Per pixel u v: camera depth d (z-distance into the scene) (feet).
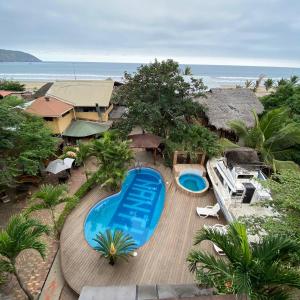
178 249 37.65
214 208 46.16
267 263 17.83
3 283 29.55
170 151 65.62
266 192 42.19
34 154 45.44
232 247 18.76
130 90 70.90
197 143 62.49
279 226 23.81
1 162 41.96
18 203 48.29
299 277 16.01
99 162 56.75
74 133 73.05
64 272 32.60
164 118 71.26
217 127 69.51
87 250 36.91
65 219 43.27
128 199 53.98
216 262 19.13
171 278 32.42
